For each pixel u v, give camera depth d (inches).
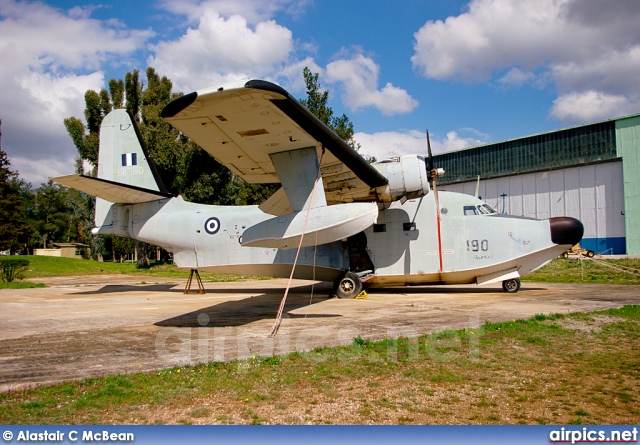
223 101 287.6
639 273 871.1
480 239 531.2
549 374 206.2
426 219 539.8
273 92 279.9
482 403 171.5
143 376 202.4
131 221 595.5
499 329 297.6
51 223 2957.7
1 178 1770.4
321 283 797.2
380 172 501.7
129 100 1540.4
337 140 368.2
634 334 285.3
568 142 1617.9
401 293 558.9
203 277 1026.1
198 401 173.5
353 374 207.6
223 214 574.6
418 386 191.3
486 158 1817.2
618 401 172.2
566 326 309.7
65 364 223.6
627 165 1480.1
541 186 1674.5
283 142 366.9
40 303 493.0
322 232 373.7
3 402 169.8
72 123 1502.2
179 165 1343.5
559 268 1034.7
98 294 603.8
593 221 1552.7
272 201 481.7
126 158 595.5
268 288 685.3
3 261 829.2
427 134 540.4
